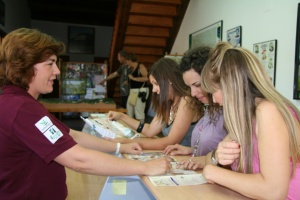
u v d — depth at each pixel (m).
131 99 5.07
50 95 5.94
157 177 1.07
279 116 0.83
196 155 1.50
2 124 0.89
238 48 0.92
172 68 1.83
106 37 11.20
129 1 4.89
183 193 0.93
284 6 2.74
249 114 0.87
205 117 1.54
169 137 1.68
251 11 3.25
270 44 2.93
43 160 0.93
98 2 9.63
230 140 0.99
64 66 5.72
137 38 5.68
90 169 0.97
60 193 1.02
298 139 0.84
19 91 0.96
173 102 1.86
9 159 0.90
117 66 6.48
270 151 0.81
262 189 0.81
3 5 5.98
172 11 5.20
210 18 4.25
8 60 0.93
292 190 0.86
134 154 1.46
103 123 2.00
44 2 9.54
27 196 0.92
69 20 10.77
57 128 0.93
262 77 0.87
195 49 1.44
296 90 2.57
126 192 1.23
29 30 1.00
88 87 5.86
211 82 0.94
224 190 0.95
